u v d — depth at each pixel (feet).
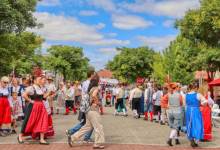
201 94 41.42
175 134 41.83
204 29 94.94
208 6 92.32
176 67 180.86
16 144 40.86
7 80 48.32
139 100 76.28
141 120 72.18
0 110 47.91
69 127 56.85
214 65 104.06
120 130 54.95
